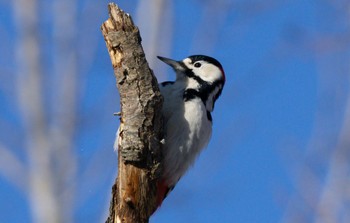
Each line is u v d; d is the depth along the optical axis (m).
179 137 11.40
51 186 14.46
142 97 9.73
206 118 11.65
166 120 11.39
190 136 11.44
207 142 11.90
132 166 9.86
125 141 9.79
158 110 9.85
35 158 14.81
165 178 11.40
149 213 10.02
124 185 9.90
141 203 9.93
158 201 10.89
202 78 12.27
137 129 9.77
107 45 9.80
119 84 9.77
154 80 9.81
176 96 11.59
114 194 10.05
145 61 9.75
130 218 9.93
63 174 14.63
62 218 14.19
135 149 9.77
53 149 14.91
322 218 12.52
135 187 9.89
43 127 15.16
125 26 9.72
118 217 9.96
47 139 15.02
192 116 11.45
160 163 10.02
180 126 11.40
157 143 9.90
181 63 12.58
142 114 9.76
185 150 11.45
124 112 9.81
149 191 9.95
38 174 14.61
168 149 11.35
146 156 9.87
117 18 9.73
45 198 14.34
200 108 11.54
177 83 11.99
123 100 9.79
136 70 9.70
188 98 11.57
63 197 14.38
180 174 11.73
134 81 9.72
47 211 14.22
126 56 9.69
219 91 12.44
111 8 9.77
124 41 9.68
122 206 9.93
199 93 11.98
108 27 9.75
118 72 9.75
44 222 14.14
